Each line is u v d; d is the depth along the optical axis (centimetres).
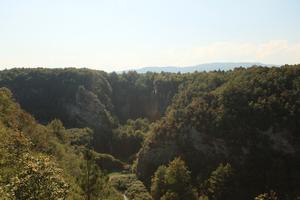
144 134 16525
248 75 12331
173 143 11988
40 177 2752
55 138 9812
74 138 14812
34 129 8450
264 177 9731
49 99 18200
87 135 15625
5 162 4272
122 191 11038
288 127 10138
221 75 14300
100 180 5753
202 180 10325
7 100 9250
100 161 13312
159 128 12812
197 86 14050
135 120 19788
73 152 10225
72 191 5181
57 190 2775
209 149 11162
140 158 12719
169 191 8838
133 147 16288
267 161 10050
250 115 10825
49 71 19150
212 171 10475
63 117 17738
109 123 17950
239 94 11538
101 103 18762
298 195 8931
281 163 9888
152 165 12119
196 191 9600
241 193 9325
